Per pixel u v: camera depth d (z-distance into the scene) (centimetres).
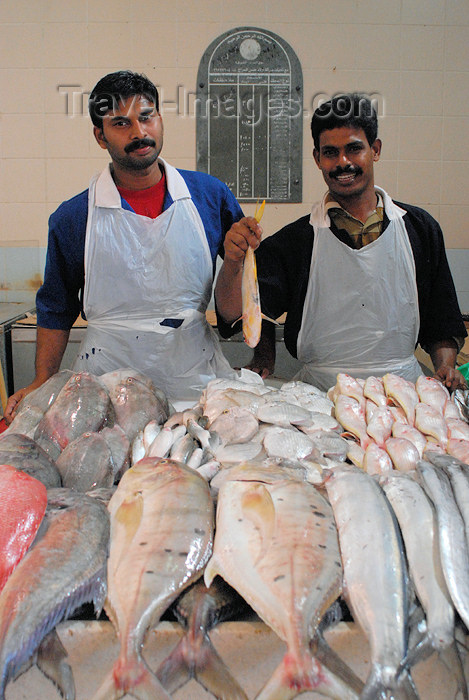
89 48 366
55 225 214
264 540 105
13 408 199
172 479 117
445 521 106
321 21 364
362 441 152
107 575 104
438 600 99
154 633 102
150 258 211
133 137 194
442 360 235
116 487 131
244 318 172
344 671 92
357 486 115
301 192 377
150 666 102
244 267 174
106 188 208
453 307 237
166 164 214
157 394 172
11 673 91
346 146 210
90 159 377
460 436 151
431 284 238
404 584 101
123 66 368
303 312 236
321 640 96
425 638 96
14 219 383
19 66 368
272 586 98
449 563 101
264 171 375
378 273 225
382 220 224
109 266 211
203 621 99
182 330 217
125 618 96
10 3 362
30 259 386
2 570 100
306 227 230
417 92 371
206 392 174
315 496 113
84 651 102
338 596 101
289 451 140
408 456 138
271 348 241
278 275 234
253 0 362
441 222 383
